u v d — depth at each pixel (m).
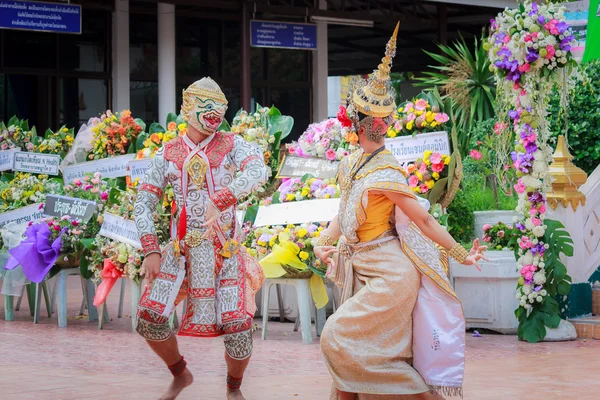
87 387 6.05
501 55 8.19
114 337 8.53
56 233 9.27
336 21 23.58
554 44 8.10
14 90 21.33
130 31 22.53
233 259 5.37
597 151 11.11
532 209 8.31
